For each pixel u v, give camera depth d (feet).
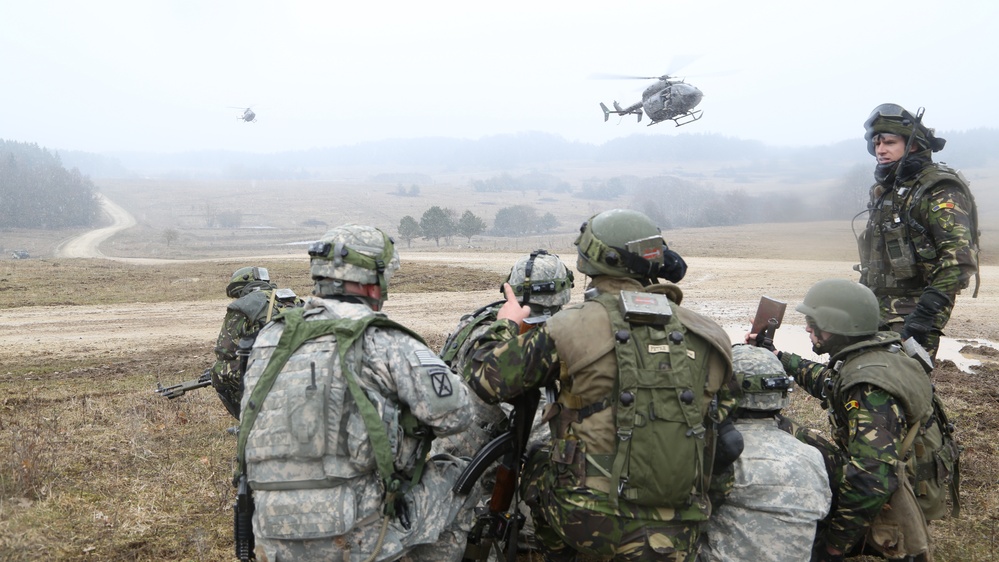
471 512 11.41
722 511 11.28
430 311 55.57
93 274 78.79
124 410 24.50
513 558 11.57
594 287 10.48
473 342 13.05
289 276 80.18
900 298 15.25
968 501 17.28
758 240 208.23
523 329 11.94
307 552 9.64
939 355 38.91
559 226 535.19
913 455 11.98
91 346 41.34
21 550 13.60
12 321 50.75
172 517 15.62
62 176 522.06
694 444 9.35
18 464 17.16
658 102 87.25
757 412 11.67
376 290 11.04
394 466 10.07
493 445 11.00
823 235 233.55
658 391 9.27
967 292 66.18
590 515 9.52
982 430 23.20
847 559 14.44
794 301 61.57
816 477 11.27
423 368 10.02
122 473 18.08
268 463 9.59
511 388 10.03
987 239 165.07
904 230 14.73
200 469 18.54
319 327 10.09
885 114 14.84
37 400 26.43
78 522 15.07
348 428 9.55
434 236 319.27
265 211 616.39
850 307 12.22
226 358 17.39
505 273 82.58
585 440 9.64
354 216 593.01
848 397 11.87
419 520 10.41
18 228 455.22
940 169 14.44
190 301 62.34
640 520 9.45
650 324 9.61
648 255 10.16
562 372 9.89
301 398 9.56
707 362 9.71
